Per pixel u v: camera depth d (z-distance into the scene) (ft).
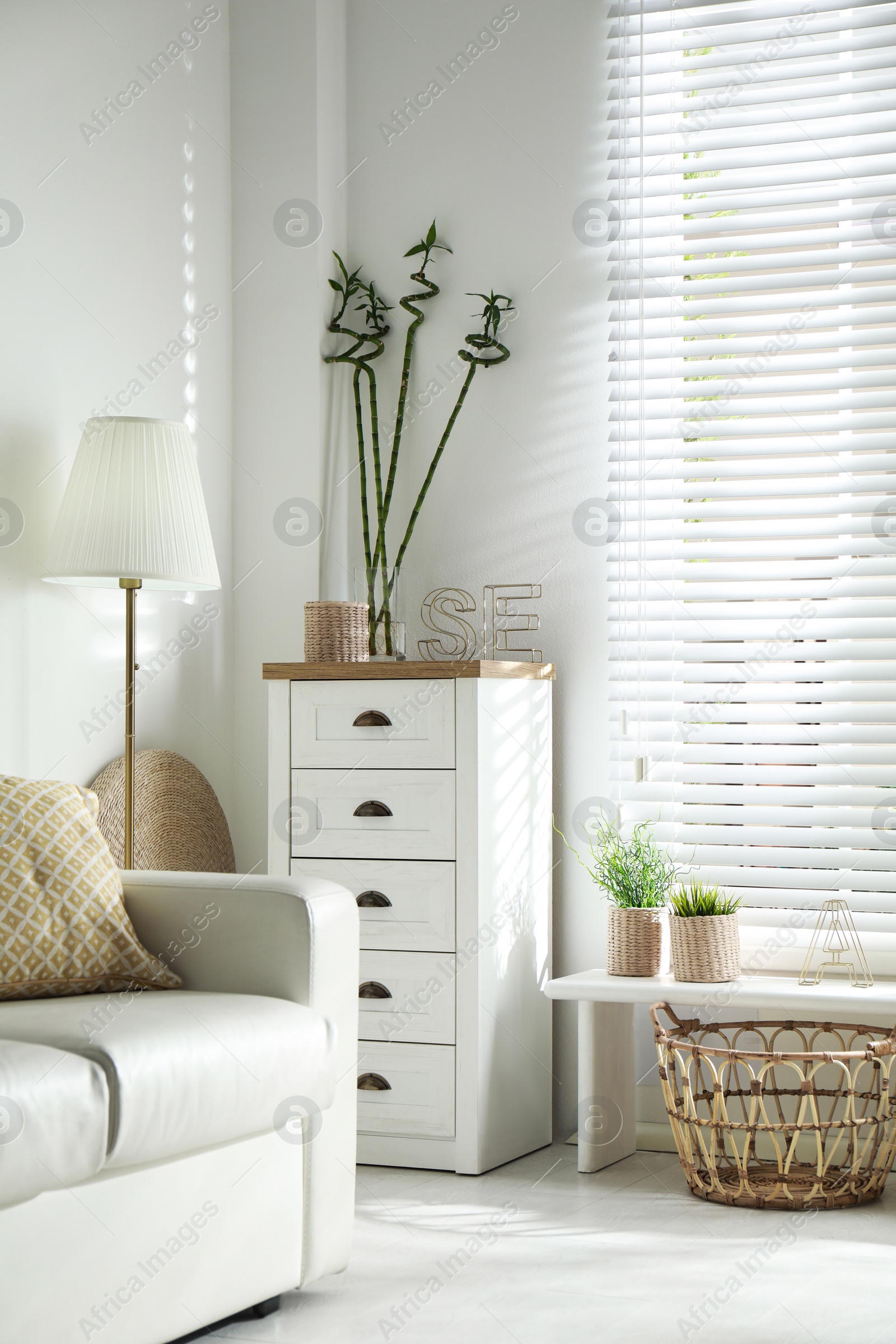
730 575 9.70
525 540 10.37
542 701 9.73
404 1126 8.83
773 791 9.52
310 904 6.61
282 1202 6.34
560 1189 8.36
